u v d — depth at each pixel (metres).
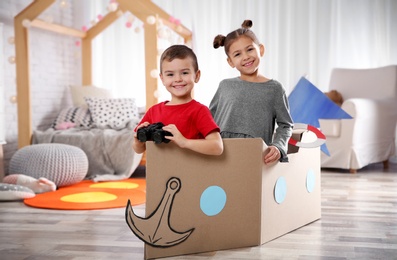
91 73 5.10
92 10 5.33
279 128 2.24
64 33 4.65
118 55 5.35
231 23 5.25
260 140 2.07
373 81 4.93
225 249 2.06
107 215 2.71
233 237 2.07
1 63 3.80
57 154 3.54
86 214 2.74
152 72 3.97
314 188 2.58
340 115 2.68
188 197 1.96
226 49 2.29
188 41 5.05
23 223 2.54
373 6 5.14
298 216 2.43
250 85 2.26
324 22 5.15
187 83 1.94
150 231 1.92
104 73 5.39
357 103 4.34
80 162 3.63
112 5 4.08
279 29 5.18
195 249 2.00
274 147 2.12
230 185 2.03
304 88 2.74
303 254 2.02
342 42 5.21
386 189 3.53
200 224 2.00
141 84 5.35
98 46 5.38
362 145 4.40
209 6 5.27
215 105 2.37
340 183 3.79
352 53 5.21
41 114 4.76
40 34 4.73
